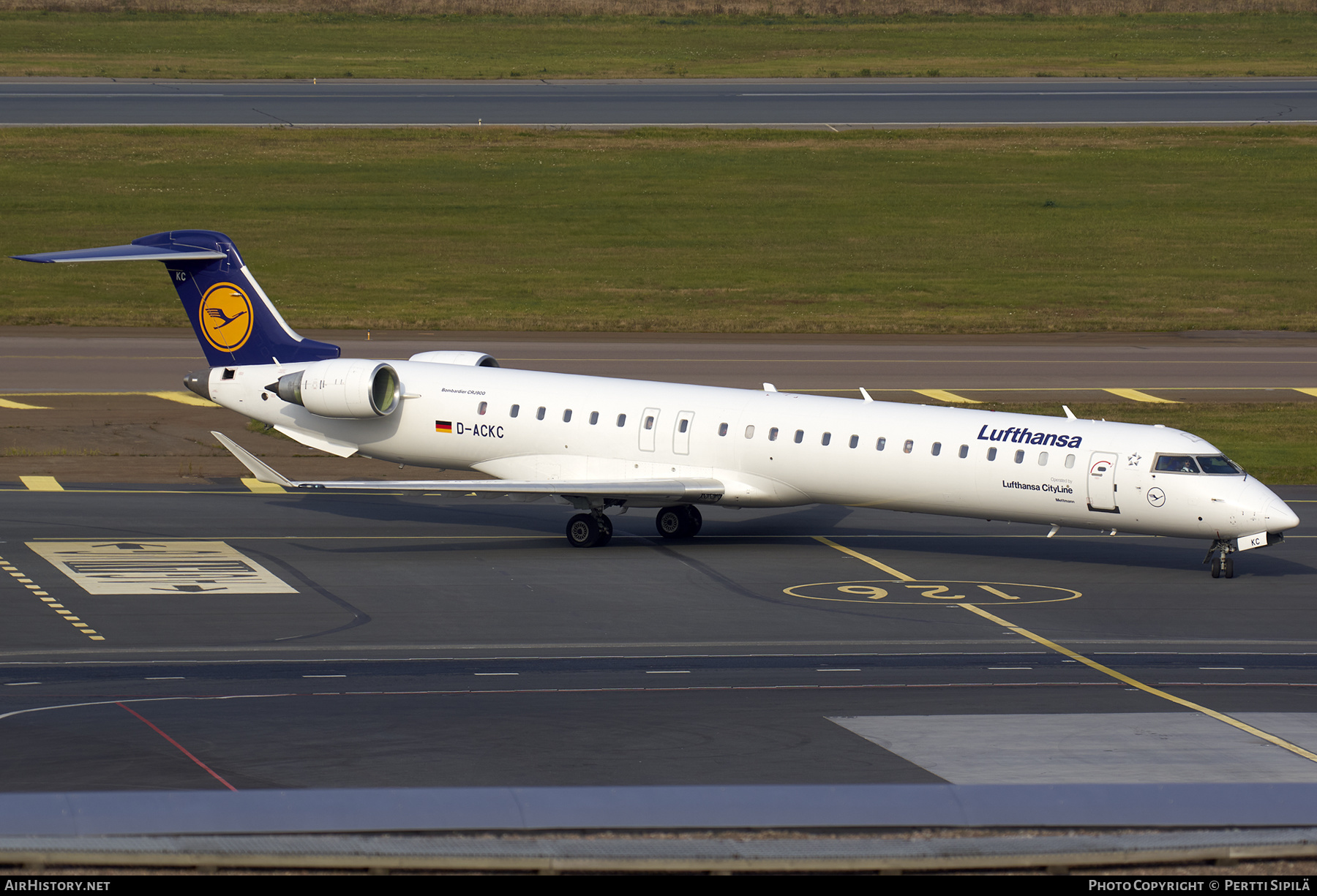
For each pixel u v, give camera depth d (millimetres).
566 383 158375
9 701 94750
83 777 78312
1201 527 136125
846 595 133000
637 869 60125
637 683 102875
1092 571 144625
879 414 147875
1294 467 196375
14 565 136750
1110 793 70500
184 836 62812
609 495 147500
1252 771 82500
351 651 111375
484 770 81000
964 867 60906
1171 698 100125
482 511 171250
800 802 68312
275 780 78438
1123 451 138500
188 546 146875
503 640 115500
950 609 128500
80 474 181750
